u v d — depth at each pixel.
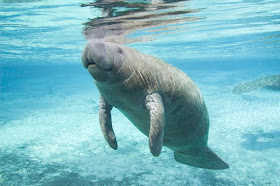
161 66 3.76
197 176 6.07
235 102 14.25
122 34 11.75
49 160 7.09
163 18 9.41
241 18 10.68
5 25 10.58
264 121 10.20
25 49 18.83
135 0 6.82
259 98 15.15
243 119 10.64
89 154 7.50
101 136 9.17
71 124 10.93
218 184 5.68
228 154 7.20
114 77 3.18
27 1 7.13
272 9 9.29
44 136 9.27
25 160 7.07
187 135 4.29
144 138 8.84
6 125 10.89
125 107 3.64
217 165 5.14
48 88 26.55
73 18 9.19
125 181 5.88
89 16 8.78
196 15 9.59
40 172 6.34
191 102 3.99
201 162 5.23
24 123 11.20
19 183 5.77
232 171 6.23
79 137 9.09
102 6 7.51
